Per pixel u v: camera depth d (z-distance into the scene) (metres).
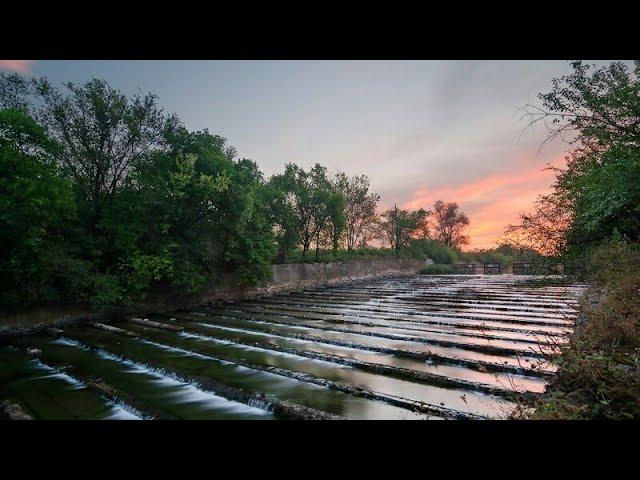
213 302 20.31
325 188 33.22
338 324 13.67
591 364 4.90
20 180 10.91
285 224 28.39
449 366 8.41
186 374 7.69
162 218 17.12
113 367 8.71
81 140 15.84
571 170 9.45
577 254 9.66
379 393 6.64
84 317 14.55
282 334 11.98
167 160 17.91
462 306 17.55
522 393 6.11
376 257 40.50
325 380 7.37
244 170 21.69
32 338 12.23
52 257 12.76
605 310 7.45
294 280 27.58
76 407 6.35
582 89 6.13
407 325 13.19
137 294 16.31
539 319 13.63
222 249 20.64
